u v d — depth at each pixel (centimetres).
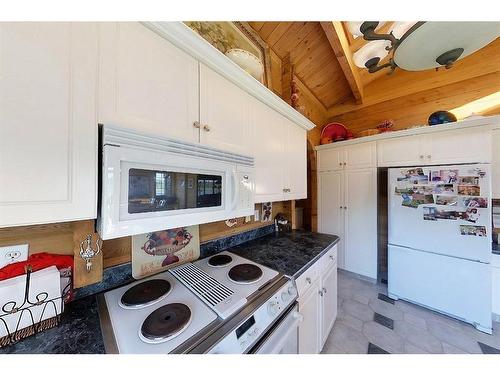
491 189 175
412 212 204
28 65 51
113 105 65
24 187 50
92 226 85
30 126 51
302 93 260
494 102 211
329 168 287
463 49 109
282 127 158
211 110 98
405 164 221
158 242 111
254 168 118
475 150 181
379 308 202
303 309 115
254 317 78
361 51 154
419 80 253
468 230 176
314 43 201
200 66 94
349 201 269
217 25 143
